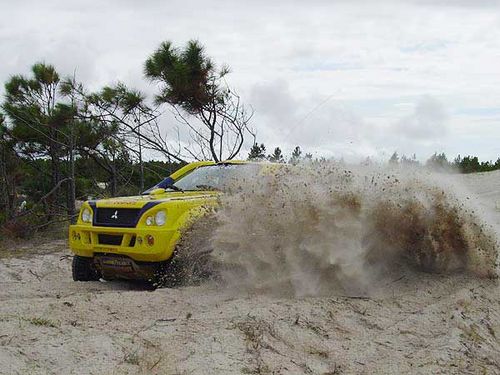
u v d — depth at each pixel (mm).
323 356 4590
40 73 16594
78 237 7066
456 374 4430
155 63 14969
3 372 3643
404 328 5309
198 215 6695
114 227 6785
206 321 4996
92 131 16859
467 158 28312
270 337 4734
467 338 5168
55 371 3781
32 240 14297
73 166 16734
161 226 6566
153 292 6105
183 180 8164
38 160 18172
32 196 17969
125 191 18344
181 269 6676
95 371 3816
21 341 4191
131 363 3996
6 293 6617
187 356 4207
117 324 4828
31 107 16484
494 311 6113
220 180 7855
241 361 4203
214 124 15961
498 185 17719
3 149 16453
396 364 4531
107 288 7012
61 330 4527
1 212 15648
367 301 5973
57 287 7000
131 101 16750
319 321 5227
